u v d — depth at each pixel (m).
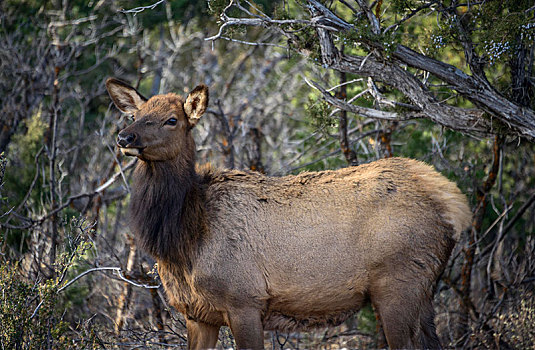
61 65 43.28
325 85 37.25
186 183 22.72
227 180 23.42
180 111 22.92
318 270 22.30
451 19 25.80
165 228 22.34
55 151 36.06
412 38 30.17
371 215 22.31
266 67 48.88
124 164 41.41
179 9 49.56
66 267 25.70
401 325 21.94
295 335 31.25
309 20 25.25
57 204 35.97
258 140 37.22
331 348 30.58
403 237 22.05
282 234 22.39
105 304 32.53
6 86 47.12
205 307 22.59
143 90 52.34
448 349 28.92
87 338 25.06
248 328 22.03
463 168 34.56
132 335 28.42
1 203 34.56
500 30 24.66
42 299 23.19
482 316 29.38
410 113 27.22
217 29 51.69
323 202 22.67
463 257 32.81
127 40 52.69
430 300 22.78
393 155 35.19
